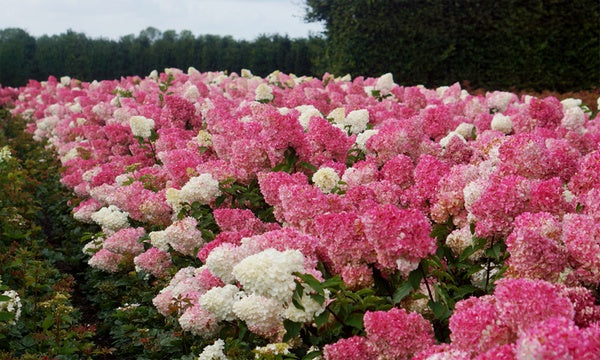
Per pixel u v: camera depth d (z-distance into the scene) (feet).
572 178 10.62
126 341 14.03
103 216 16.40
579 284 8.18
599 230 8.07
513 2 44.70
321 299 8.29
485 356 5.96
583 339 5.55
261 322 9.07
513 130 18.31
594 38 44.11
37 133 37.09
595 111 22.88
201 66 80.48
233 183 14.19
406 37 46.21
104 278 17.39
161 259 14.16
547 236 8.57
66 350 12.41
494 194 9.24
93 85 45.80
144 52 81.56
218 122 17.54
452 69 46.50
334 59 49.60
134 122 21.04
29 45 82.64
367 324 8.01
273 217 13.66
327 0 48.65
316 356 8.73
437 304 8.82
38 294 15.78
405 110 20.02
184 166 15.33
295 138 13.47
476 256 10.29
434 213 10.69
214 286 10.80
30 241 19.40
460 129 17.81
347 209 10.86
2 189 21.17
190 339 12.20
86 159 24.95
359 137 16.22
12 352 12.03
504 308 6.47
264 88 24.04
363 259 9.18
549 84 45.11
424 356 6.91
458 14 45.62
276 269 8.16
